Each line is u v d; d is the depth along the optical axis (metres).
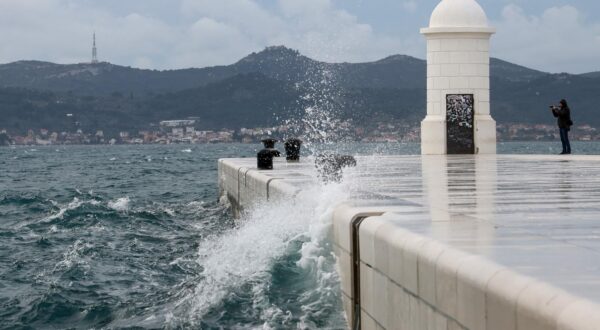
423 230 7.63
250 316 10.57
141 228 23.50
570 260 5.75
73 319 12.22
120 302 12.88
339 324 9.64
